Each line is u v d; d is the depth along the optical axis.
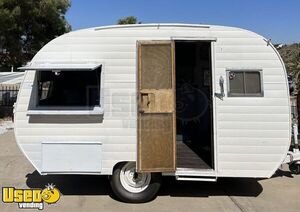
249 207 4.95
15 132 5.02
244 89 4.97
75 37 5.07
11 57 19.33
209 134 7.52
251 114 4.95
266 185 6.05
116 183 5.07
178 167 5.18
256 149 4.95
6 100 19.16
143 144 4.86
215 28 5.02
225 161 4.97
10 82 14.22
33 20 18.02
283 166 7.39
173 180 6.31
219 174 4.96
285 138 4.93
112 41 5.05
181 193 5.57
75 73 5.06
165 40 4.99
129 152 5.00
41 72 5.05
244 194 5.55
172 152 4.86
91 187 5.84
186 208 4.89
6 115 17.34
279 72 4.96
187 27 5.02
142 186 5.09
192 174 4.97
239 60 5.00
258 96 4.95
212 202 5.15
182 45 7.36
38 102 5.04
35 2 17.83
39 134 5.02
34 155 5.03
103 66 5.02
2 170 7.04
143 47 4.92
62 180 6.27
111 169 5.01
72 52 5.07
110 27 5.05
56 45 5.09
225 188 5.86
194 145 6.93
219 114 4.98
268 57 4.97
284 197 5.41
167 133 4.86
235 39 5.01
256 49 4.99
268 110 4.94
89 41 5.06
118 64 5.03
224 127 4.97
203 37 5.02
